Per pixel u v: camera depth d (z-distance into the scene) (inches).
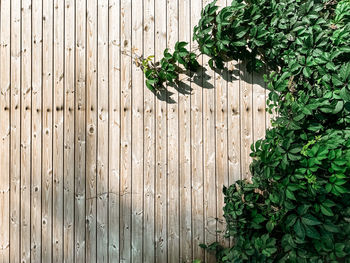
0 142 88.7
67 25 89.9
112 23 89.8
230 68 89.5
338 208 70.8
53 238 87.8
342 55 77.4
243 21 84.0
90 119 88.7
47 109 89.0
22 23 90.0
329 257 68.8
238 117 89.0
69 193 88.2
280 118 78.2
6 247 87.7
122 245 87.4
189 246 87.5
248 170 88.1
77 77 89.2
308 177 71.0
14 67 89.5
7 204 88.2
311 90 80.4
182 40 89.5
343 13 79.7
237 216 81.4
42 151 88.7
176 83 89.2
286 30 83.4
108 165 88.2
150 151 88.4
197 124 89.0
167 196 88.0
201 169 88.5
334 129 76.5
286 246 73.5
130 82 89.1
